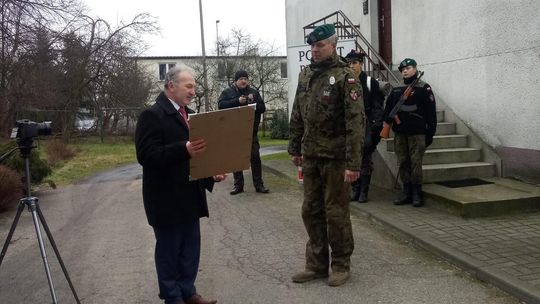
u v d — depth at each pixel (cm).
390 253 525
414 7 955
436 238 538
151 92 2656
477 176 758
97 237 637
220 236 614
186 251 389
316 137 432
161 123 359
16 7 1445
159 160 348
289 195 845
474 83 802
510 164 743
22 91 1692
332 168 430
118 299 434
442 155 777
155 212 365
